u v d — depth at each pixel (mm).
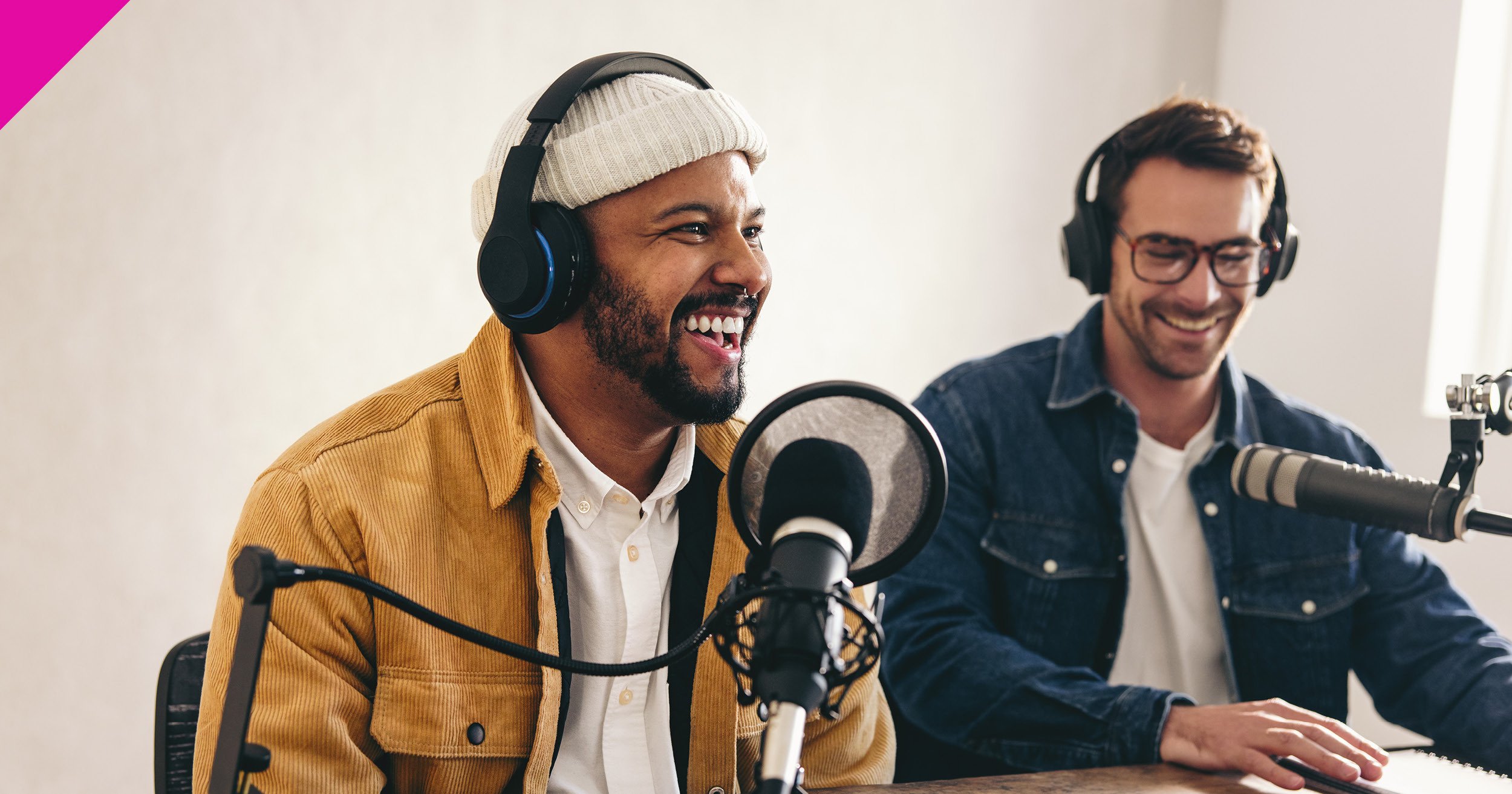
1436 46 2811
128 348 2473
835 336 3166
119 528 2473
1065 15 3373
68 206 2416
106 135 2441
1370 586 1816
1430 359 2793
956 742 1613
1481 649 1683
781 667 659
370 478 1100
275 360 2600
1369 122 2973
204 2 2510
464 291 2775
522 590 1127
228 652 1045
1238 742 1310
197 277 2525
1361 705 2883
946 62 3254
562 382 1163
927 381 3289
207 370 2541
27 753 2400
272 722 1004
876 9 3168
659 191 1087
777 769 622
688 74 1199
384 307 2697
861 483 748
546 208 1066
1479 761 1416
